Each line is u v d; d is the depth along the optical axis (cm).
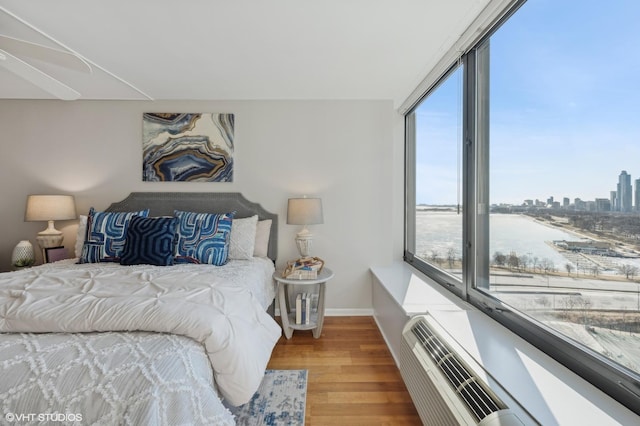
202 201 325
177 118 325
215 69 256
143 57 234
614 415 93
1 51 160
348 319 323
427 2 169
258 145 329
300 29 196
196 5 172
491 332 155
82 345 119
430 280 267
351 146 330
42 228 331
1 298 147
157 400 101
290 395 193
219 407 114
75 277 183
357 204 332
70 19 184
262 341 160
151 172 325
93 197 329
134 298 143
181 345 124
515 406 99
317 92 309
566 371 118
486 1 167
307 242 300
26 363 109
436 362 142
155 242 251
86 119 327
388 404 186
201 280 178
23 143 327
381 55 230
